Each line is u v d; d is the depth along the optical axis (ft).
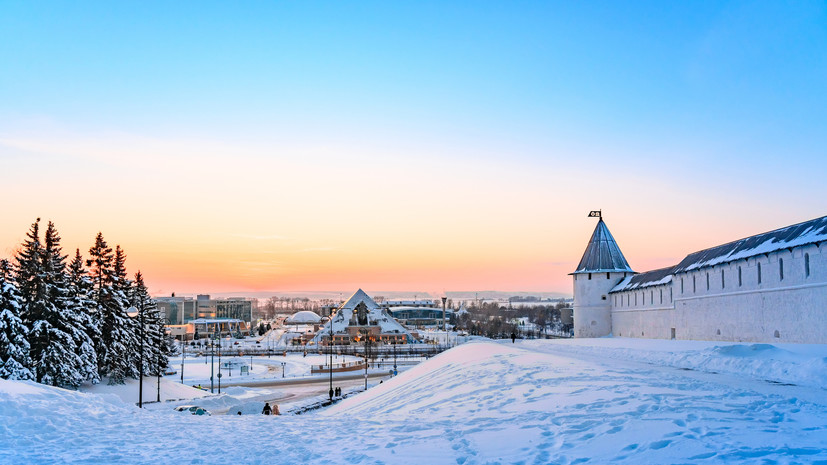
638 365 103.60
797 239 122.52
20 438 53.67
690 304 172.04
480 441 47.47
